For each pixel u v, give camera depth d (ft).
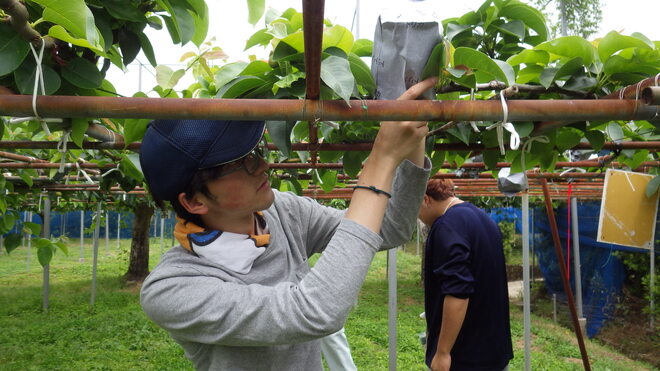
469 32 4.79
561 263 12.49
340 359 13.92
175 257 3.98
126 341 21.24
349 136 5.37
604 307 25.43
